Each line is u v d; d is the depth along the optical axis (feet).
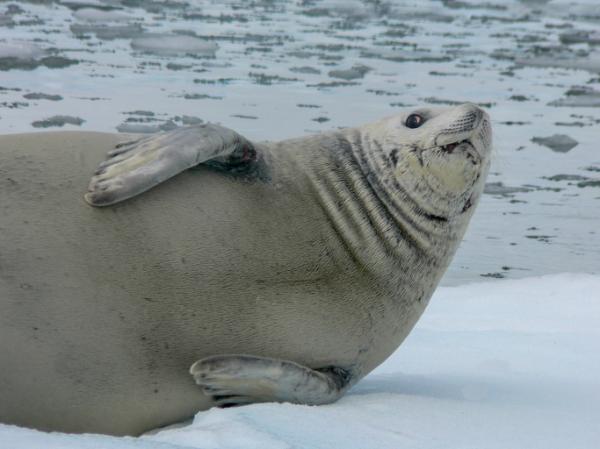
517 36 287.07
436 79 225.56
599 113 201.57
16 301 48.37
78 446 38.63
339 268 56.39
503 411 53.36
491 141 61.41
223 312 52.11
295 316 53.93
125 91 190.60
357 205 58.39
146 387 50.96
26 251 49.11
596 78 238.07
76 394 49.80
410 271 59.62
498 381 64.34
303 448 42.34
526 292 99.04
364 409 51.01
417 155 59.31
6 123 157.28
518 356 73.82
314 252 55.72
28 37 235.20
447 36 282.15
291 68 226.79
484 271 114.11
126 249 50.55
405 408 51.93
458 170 59.57
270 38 262.26
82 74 202.59
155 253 51.01
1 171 51.16
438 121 59.88
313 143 60.44
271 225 54.75
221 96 193.06
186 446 40.78
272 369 51.75
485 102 205.05
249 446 41.63
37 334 48.55
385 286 58.13
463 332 82.43
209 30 266.57
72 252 49.70
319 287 55.21
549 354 74.49
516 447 45.75
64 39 237.25
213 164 55.26
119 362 50.14
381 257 58.13
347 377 56.95
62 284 49.11
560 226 132.77
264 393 52.42
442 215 60.70
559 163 163.84
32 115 164.45
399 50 257.75
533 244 124.98
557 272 114.73
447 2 336.08
